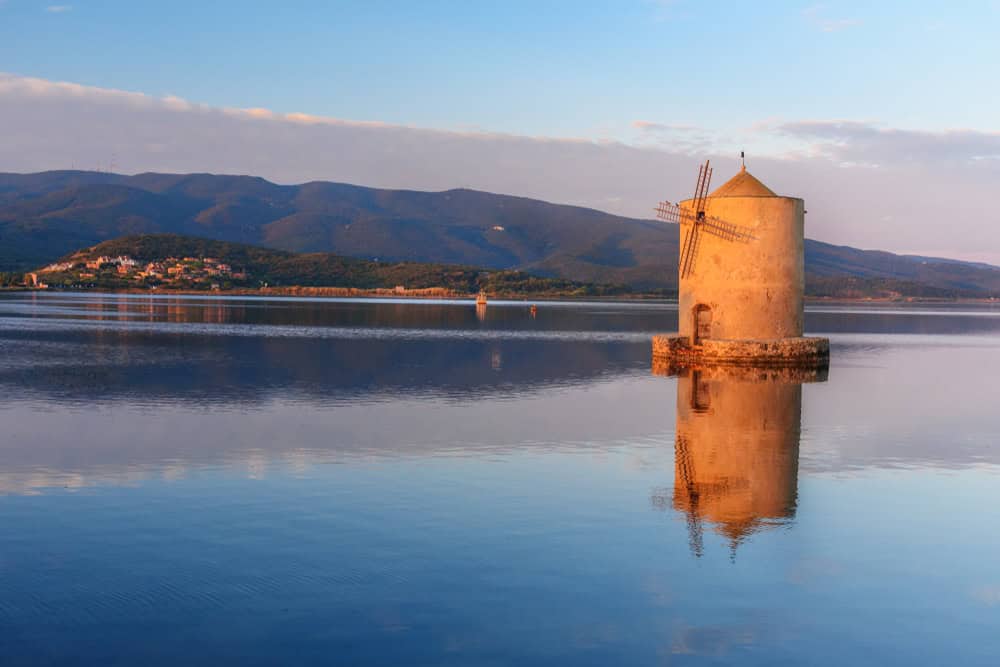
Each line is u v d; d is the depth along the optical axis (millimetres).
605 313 109312
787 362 33656
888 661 7660
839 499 12812
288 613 8469
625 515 11781
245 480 13789
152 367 31969
